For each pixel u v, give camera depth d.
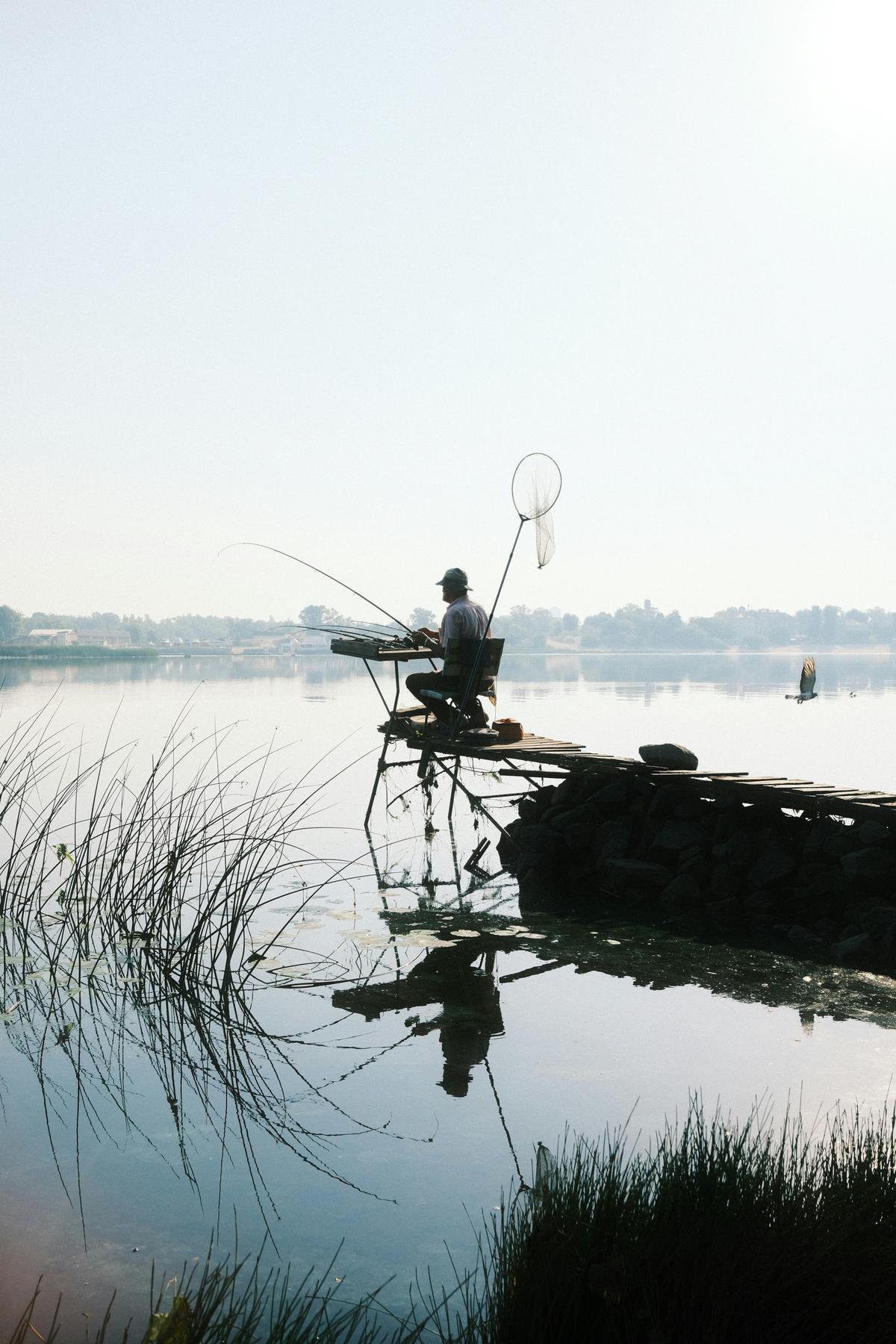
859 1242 3.02
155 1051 5.12
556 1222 3.12
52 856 9.48
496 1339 2.83
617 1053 5.03
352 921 7.77
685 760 9.50
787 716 28.05
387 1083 4.68
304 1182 3.79
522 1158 3.92
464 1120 4.26
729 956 6.89
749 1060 4.92
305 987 6.15
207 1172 3.87
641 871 8.66
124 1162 3.95
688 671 88.50
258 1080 4.74
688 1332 2.73
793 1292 2.86
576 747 10.78
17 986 6.15
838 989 6.11
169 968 6.54
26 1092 4.62
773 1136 3.96
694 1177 3.29
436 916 7.96
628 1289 2.83
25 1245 3.38
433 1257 3.30
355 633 11.88
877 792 8.39
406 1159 3.93
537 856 9.19
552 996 5.97
